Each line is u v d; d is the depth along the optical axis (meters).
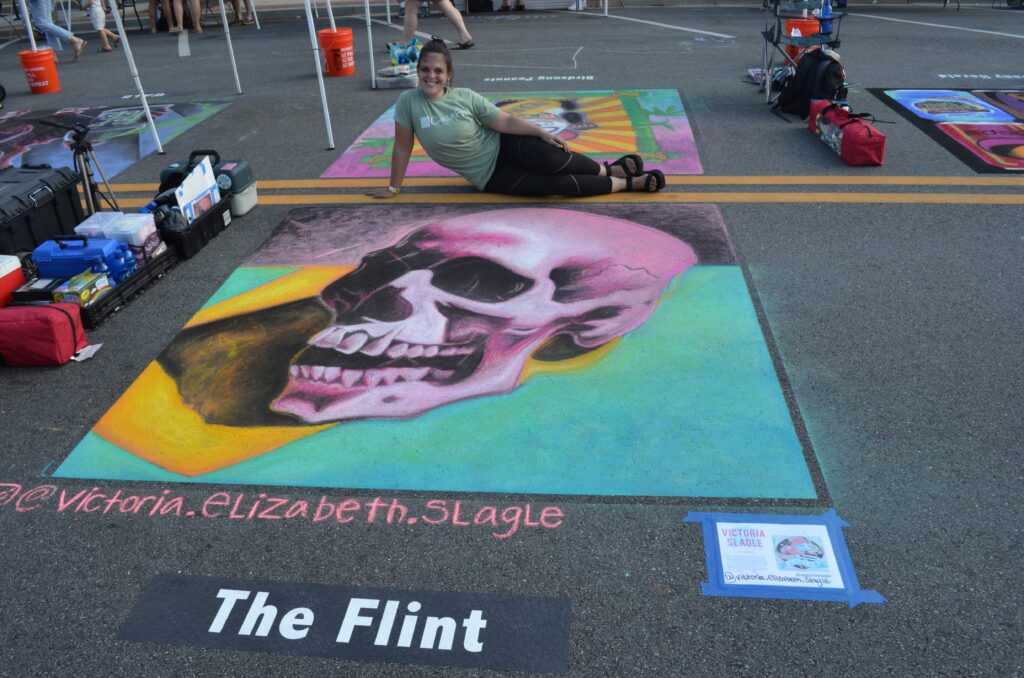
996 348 3.83
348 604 2.60
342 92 9.30
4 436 3.47
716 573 2.66
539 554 2.76
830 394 3.53
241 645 2.48
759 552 2.73
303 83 9.90
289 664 2.41
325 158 7.01
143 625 2.56
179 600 2.64
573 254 4.89
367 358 3.90
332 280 4.69
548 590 2.62
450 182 6.26
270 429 3.44
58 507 3.06
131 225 4.66
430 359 3.87
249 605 2.61
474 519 2.92
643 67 10.01
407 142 5.76
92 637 2.52
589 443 3.26
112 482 3.18
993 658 2.34
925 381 3.60
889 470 3.07
